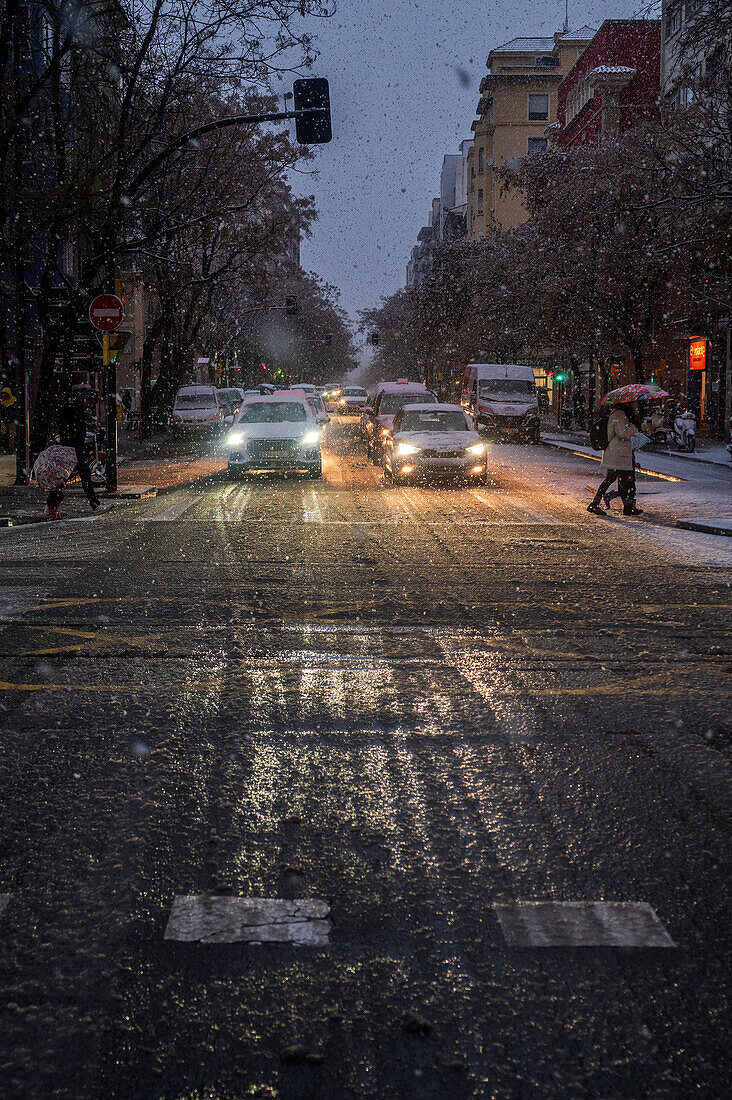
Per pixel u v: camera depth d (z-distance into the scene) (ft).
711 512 58.65
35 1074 8.86
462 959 10.73
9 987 10.16
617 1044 9.30
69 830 14.01
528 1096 8.62
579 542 46.98
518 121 302.04
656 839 13.92
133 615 28.89
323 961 10.67
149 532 49.14
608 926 11.45
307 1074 8.87
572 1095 8.63
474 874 12.78
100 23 72.08
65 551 42.52
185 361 179.52
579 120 207.62
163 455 114.93
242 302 219.20
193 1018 9.66
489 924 11.50
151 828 14.08
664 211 96.73
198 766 16.56
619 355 149.07
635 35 186.91
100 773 16.19
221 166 118.93
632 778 16.26
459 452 73.46
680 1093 8.66
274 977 10.36
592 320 137.39
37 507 60.08
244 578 35.70
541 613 30.09
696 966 10.64
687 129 93.40
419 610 30.27
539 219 146.72
